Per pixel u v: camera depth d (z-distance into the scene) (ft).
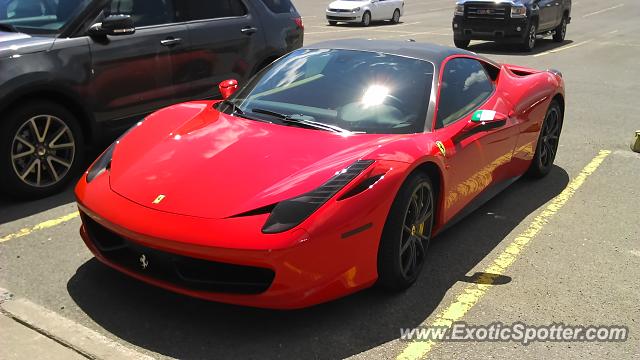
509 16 48.21
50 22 16.02
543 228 14.52
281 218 9.13
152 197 9.80
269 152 10.61
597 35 62.85
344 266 9.63
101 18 16.34
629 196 16.90
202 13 19.58
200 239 8.99
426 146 11.34
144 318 10.09
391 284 10.78
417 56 13.56
